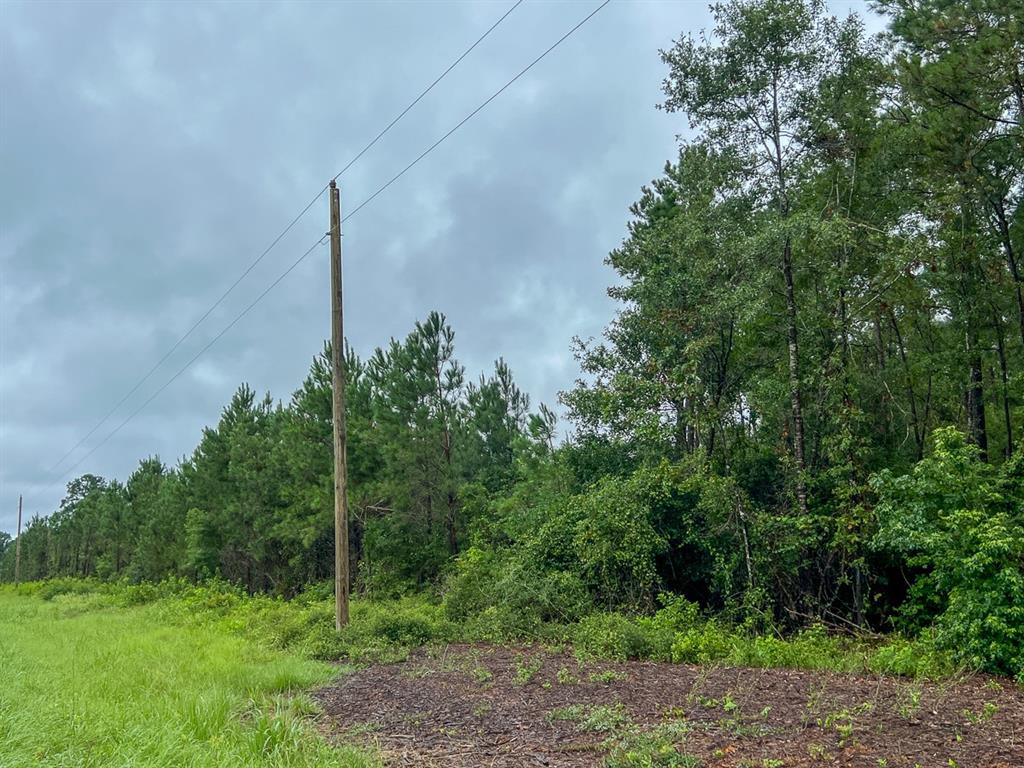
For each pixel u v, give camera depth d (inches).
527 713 353.4
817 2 728.3
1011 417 879.1
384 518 1042.1
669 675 433.4
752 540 680.4
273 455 1263.5
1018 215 800.3
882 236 719.7
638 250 918.4
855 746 268.5
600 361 905.5
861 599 663.8
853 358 772.0
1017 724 296.8
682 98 754.8
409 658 553.6
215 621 889.5
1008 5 606.5
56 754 259.4
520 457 1017.5
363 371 1166.3
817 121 728.3
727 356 806.5
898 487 516.7
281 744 286.0
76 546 2797.7
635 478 732.7
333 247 692.1
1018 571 435.5
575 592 682.2
